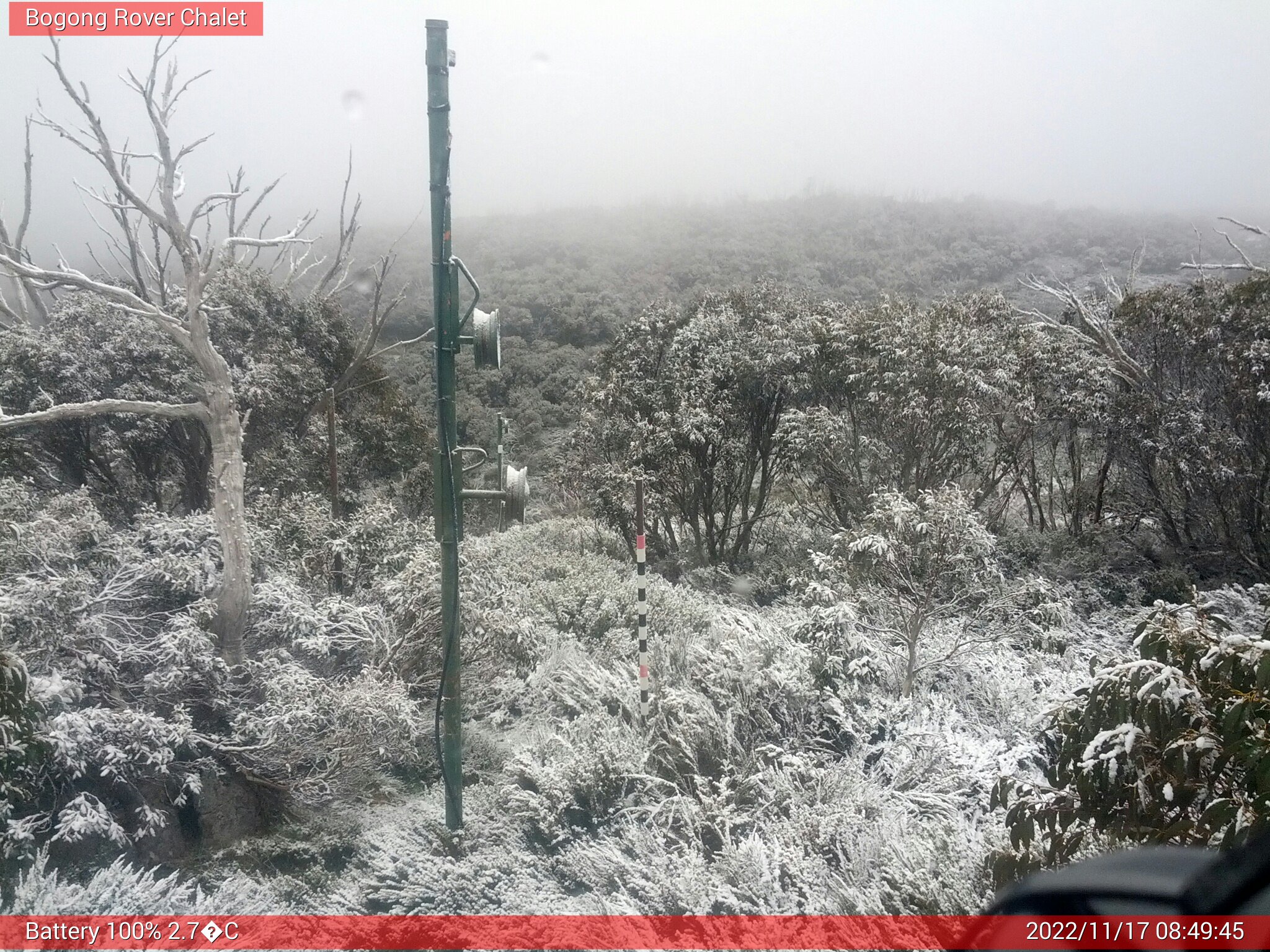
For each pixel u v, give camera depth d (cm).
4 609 520
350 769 579
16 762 429
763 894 416
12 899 385
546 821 520
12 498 754
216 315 1180
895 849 423
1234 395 960
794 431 1075
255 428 1262
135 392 1126
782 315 1198
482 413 2234
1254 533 963
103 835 470
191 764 525
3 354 1091
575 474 1463
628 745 584
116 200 949
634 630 871
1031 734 584
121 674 585
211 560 672
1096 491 1212
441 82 480
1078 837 345
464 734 670
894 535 690
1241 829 286
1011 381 1033
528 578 1072
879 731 617
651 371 1257
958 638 729
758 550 1293
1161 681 321
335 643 665
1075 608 945
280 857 499
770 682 631
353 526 835
